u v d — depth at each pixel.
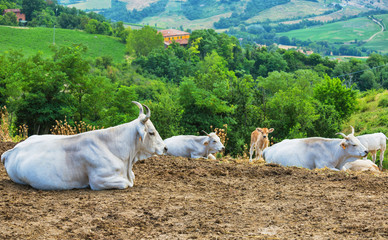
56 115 47.00
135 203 7.03
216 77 46.19
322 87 42.28
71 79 50.97
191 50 156.25
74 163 7.94
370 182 8.70
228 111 36.28
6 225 5.80
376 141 17.52
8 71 48.50
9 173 8.16
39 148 8.01
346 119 40.47
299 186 8.52
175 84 115.75
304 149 11.63
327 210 6.63
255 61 155.75
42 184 7.77
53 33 166.38
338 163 11.40
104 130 8.31
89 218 6.20
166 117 35.03
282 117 30.52
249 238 5.36
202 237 5.43
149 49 157.88
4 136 15.80
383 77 129.88
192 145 14.09
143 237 5.45
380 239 5.19
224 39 177.88
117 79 109.25
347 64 140.00
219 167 10.37
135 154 8.57
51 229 5.71
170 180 8.98
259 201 7.29
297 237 5.36
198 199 7.36
